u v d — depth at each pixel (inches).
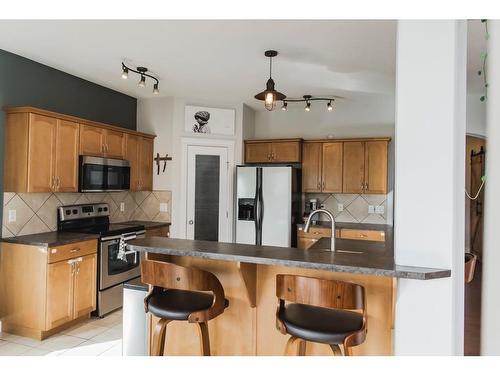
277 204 185.5
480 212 229.8
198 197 195.5
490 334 42.9
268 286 82.7
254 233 188.2
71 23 108.3
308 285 64.2
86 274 137.4
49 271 122.1
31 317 123.4
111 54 133.7
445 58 61.9
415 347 63.6
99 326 136.1
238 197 192.1
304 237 187.9
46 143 133.3
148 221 194.5
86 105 166.2
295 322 67.2
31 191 127.5
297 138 197.2
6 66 131.0
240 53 131.1
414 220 63.8
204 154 197.0
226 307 80.6
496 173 42.8
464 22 64.0
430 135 62.8
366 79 160.2
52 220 148.6
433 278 59.3
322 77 158.1
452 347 61.6
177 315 73.6
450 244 61.7
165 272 75.0
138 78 162.7
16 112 128.2
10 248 127.6
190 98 194.7
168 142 192.5
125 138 174.1
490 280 42.9
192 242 90.5
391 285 72.7
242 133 204.2
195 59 137.9
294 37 116.6
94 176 152.4
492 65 44.2
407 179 64.3
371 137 191.5
